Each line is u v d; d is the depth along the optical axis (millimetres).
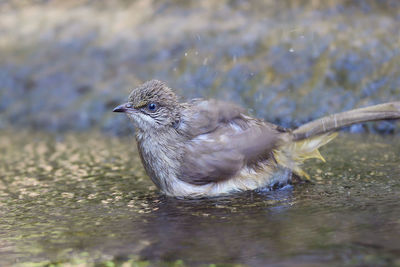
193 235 6707
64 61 17531
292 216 7211
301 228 6672
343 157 10430
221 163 8727
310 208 7523
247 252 6023
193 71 15383
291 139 9055
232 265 5711
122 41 17297
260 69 14883
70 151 12750
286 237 6391
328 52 14688
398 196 7809
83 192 9164
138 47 16891
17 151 12992
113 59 16969
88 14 19156
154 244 6473
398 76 13703
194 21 17094
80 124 15891
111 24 18266
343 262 5555
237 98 14406
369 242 6004
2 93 17391
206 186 8875
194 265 5773
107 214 7867
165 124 8945
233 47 15617
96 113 15891
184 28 16891
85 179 10039
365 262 5508
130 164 11141
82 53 17562
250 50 15422
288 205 7777
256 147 8805
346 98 13695
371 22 15336
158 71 15789
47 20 19344
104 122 15523
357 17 15656
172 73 15570
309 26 15586
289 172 9172
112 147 13070
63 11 19734
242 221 7156
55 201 8680
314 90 14039
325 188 8531
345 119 8938
